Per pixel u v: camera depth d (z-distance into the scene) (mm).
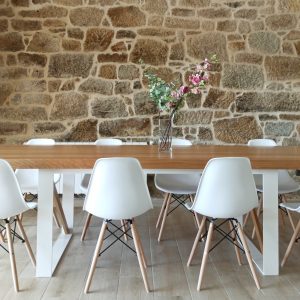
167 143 2625
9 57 4023
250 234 2988
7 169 1873
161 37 4074
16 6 4008
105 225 2023
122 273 2205
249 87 4109
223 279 2127
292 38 4082
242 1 4070
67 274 2178
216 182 1938
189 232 3037
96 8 4047
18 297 1890
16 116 4055
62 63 4055
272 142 3320
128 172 1883
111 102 4098
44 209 2104
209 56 4082
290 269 2258
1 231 2674
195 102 4098
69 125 4090
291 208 2217
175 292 1965
